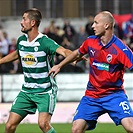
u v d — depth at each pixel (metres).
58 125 38.31
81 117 21.28
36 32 22.80
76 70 47.97
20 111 22.94
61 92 45.19
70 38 50.59
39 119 22.52
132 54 20.83
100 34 21.03
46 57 22.69
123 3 62.38
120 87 21.41
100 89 21.30
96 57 21.16
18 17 59.38
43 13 63.00
